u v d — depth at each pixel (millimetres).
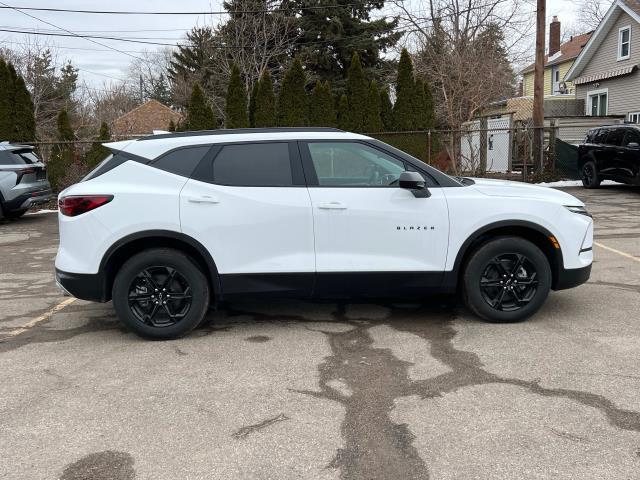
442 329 4848
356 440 3064
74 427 3275
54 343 4750
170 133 4953
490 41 23312
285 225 4613
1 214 12258
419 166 4812
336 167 4773
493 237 4840
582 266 4918
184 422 3311
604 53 25750
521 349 4320
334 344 4555
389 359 4199
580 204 5023
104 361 4297
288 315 5375
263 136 4777
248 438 3115
